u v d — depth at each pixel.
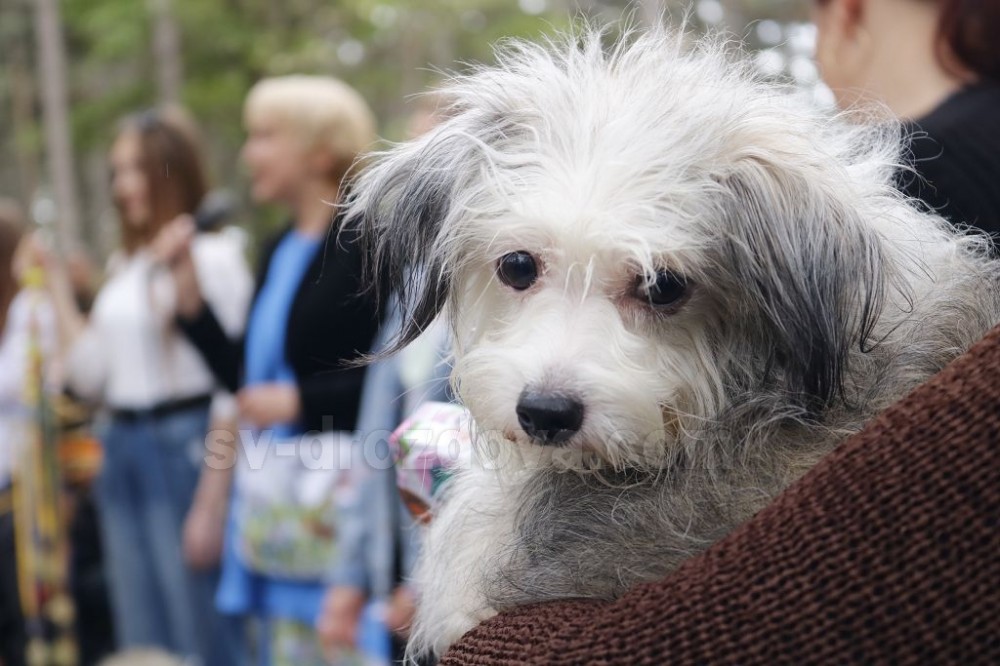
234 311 4.18
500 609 1.59
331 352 3.19
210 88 16.86
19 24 20.14
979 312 1.55
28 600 4.32
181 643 4.31
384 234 1.96
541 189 1.65
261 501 3.33
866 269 1.51
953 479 1.13
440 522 1.87
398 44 17.30
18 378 4.55
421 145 1.90
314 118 3.49
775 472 1.49
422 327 1.88
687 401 1.63
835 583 1.14
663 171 1.58
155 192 4.39
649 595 1.25
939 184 1.73
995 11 1.80
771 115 1.65
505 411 1.63
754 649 1.15
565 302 1.64
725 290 1.61
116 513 4.38
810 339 1.52
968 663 1.08
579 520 1.61
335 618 3.17
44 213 19.39
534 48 1.96
